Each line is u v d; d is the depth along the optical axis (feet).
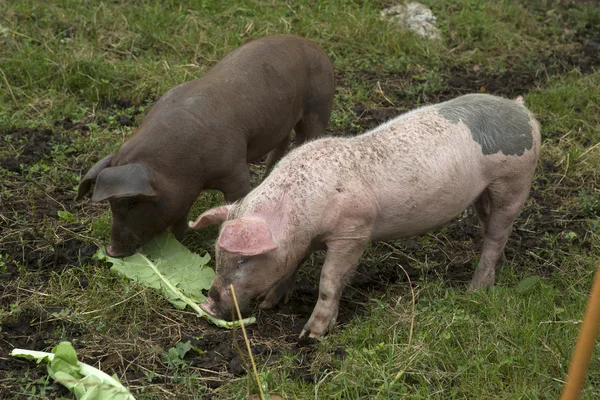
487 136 14.51
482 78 20.43
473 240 16.14
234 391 13.42
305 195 13.80
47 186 16.49
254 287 13.84
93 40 19.86
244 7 21.43
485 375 13.46
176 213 14.88
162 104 15.19
